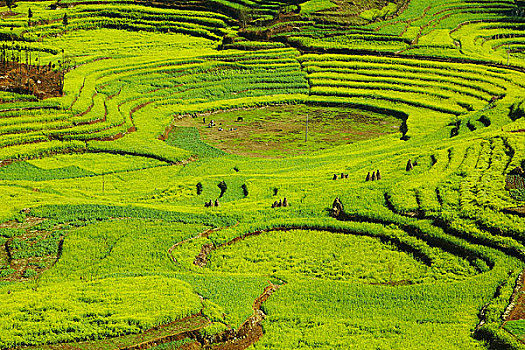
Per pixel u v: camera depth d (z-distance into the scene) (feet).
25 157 288.30
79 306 146.41
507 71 394.73
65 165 284.61
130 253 180.65
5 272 173.88
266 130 341.62
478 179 209.77
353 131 336.08
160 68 407.23
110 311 143.84
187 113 363.97
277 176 255.29
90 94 355.56
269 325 143.54
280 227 198.18
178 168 286.66
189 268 173.68
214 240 189.67
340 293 156.15
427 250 177.47
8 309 144.36
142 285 157.17
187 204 230.68
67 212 212.02
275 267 176.14
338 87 393.70
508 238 171.12
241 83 401.49
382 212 197.98
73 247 185.06
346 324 142.72
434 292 153.48
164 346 135.23
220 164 284.20
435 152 246.88
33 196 229.25
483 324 136.67
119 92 374.22
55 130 309.22
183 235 192.03
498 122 290.15
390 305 150.20
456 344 131.34
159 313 143.02
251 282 163.63
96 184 262.47
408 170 232.94
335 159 281.74
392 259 177.47
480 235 174.70
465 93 369.30
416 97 370.94
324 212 205.26
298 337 137.49
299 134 333.62
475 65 407.85
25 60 399.03
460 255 173.58
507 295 146.10
